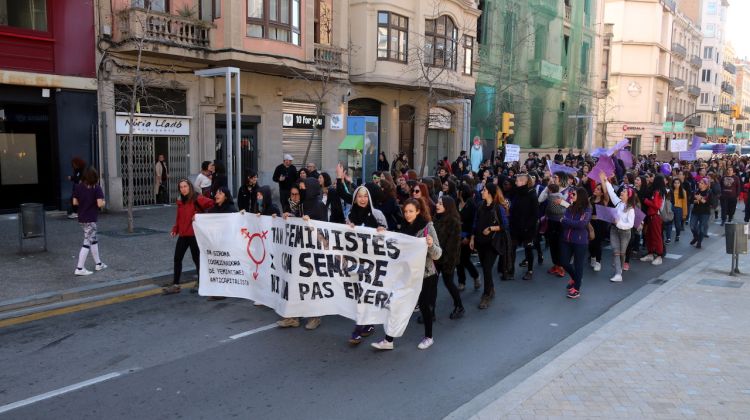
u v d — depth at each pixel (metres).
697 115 72.44
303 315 7.20
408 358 6.45
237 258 8.23
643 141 53.47
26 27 14.96
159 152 17.86
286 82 21.02
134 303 8.48
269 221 7.73
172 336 7.07
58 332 7.18
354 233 6.79
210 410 5.12
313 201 7.77
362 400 5.36
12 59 14.71
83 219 9.50
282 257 7.44
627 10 51.94
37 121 15.59
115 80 16.36
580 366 5.90
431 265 6.71
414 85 24.34
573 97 40.91
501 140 27.17
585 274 11.04
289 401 5.31
